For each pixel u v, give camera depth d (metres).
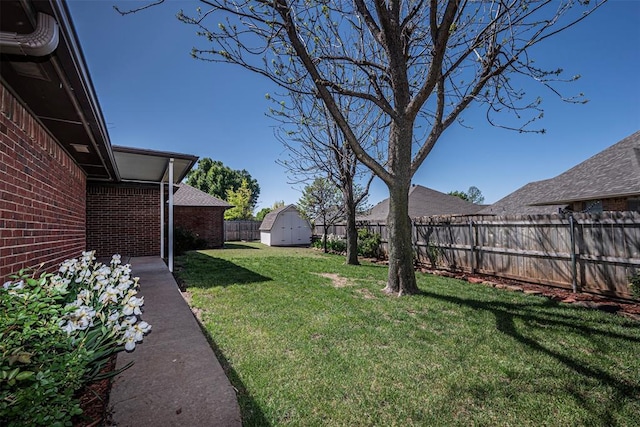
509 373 2.78
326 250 14.76
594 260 5.34
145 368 2.37
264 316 4.37
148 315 3.64
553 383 2.61
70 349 1.96
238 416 1.84
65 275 3.41
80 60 2.36
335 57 5.42
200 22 4.26
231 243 22.62
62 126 3.63
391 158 6.02
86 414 1.89
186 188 18.97
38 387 1.51
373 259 11.53
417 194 19.86
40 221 3.53
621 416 2.19
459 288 6.08
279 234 21.05
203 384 2.16
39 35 1.84
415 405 2.34
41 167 3.58
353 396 2.45
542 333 3.68
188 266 9.35
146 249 10.02
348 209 9.98
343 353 3.19
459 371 2.83
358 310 4.64
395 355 3.14
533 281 6.32
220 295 5.60
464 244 7.96
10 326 1.81
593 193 8.95
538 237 6.26
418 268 8.88
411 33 5.54
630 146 10.21
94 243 9.41
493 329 3.83
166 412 1.84
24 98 2.87
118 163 7.21
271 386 2.57
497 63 5.17
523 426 2.11
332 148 8.84
